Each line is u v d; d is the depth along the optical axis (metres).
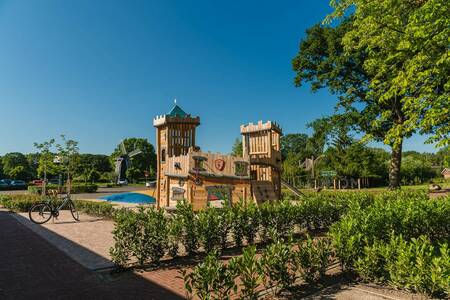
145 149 88.69
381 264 4.88
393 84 9.20
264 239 7.76
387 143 9.20
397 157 25.12
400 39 8.80
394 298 4.34
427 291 4.26
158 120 14.82
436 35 7.48
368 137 11.78
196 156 12.40
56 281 5.40
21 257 6.95
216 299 3.91
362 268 4.95
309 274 5.01
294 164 55.97
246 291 4.19
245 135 16.06
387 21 8.91
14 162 78.19
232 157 13.36
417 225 7.11
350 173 43.09
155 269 5.92
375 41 9.61
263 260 4.48
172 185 13.49
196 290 4.07
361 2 9.82
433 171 61.72
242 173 13.52
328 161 48.03
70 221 12.38
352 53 23.66
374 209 6.70
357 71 25.52
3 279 5.53
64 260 6.63
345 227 5.45
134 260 6.43
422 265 4.25
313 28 27.33
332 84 25.92
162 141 14.98
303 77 27.95
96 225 11.26
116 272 5.79
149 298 4.59
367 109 25.00
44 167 28.22
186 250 6.70
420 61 8.12
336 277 5.23
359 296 4.46
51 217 13.47
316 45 26.56
